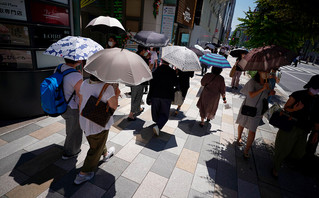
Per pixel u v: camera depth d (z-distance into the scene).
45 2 3.83
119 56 1.94
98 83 2.06
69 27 4.48
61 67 2.48
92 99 2.02
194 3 15.75
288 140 2.87
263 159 3.61
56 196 2.30
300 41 5.11
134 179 2.72
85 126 2.20
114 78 1.82
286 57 2.70
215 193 2.65
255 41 6.46
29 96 4.00
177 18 11.64
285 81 14.56
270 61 2.62
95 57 2.04
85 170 2.43
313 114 2.79
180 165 3.16
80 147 3.07
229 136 4.36
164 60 3.61
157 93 3.70
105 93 2.05
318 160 3.71
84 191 2.41
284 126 2.81
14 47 3.62
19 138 3.38
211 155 3.55
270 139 4.43
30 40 3.76
